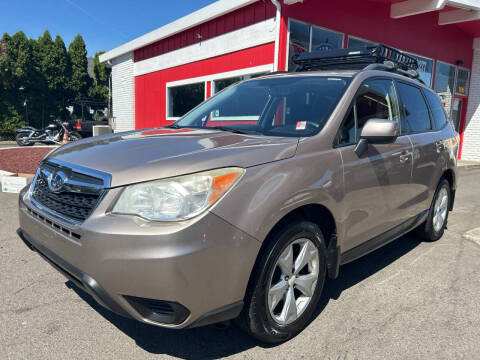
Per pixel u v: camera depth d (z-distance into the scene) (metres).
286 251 2.24
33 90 22.94
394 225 3.32
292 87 3.15
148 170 1.94
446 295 3.05
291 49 8.48
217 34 10.20
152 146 2.29
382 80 3.30
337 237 2.56
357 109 2.86
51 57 23.77
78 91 25.95
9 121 21.42
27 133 15.88
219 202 1.90
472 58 14.04
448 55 12.77
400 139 3.30
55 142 16.34
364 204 2.77
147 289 1.83
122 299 1.89
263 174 2.08
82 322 2.52
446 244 4.32
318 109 2.76
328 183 2.40
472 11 10.97
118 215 1.89
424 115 3.96
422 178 3.64
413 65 4.50
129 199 1.90
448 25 12.49
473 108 14.23
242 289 2.02
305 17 8.55
